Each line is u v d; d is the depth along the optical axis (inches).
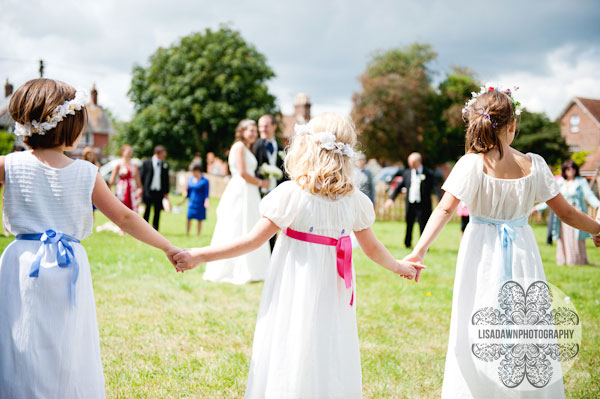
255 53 1465.3
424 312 198.2
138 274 251.4
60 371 89.2
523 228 109.9
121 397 117.6
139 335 159.8
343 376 99.4
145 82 1509.6
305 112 2069.4
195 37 1445.6
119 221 101.6
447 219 111.9
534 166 109.4
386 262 112.7
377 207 785.6
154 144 1435.8
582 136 1646.2
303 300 98.8
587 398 123.3
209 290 222.7
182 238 411.2
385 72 1795.0
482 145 109.1
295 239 103.5
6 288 90.0
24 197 92.3
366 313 194.4
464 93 1764.3
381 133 1681.8
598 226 114.9
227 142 1412.4
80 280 94.8
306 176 102.3
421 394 125.1
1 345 88.1
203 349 150.5
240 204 245.3
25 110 92.7
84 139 2174.0
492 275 105.5
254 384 99.5
